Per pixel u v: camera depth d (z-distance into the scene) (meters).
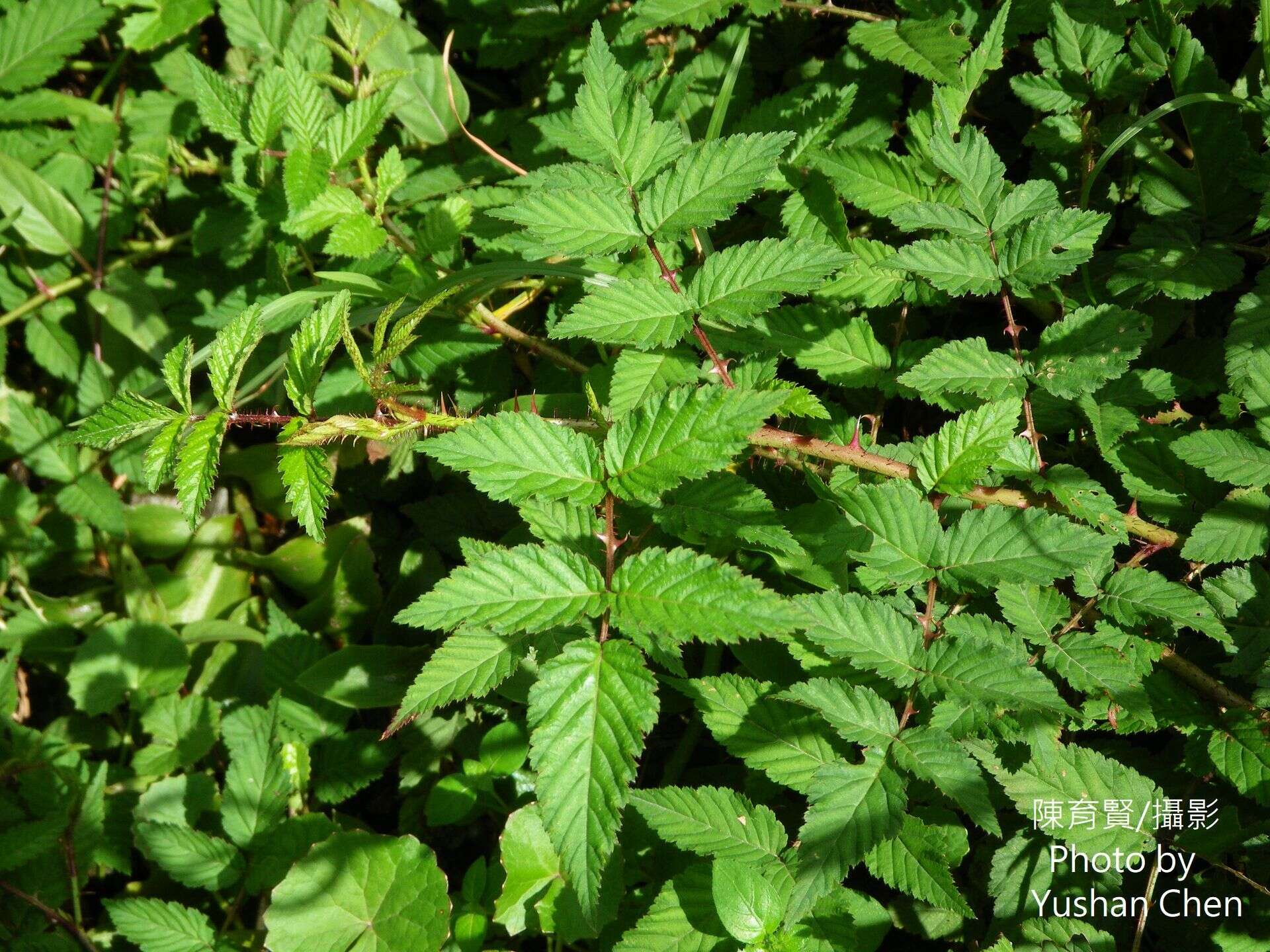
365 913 0.58
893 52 0.59
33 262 0.71
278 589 0.69
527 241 0.59
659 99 0.64
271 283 0.65
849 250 0.59
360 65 0.67
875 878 0.58
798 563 0.57
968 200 0.56
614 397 0.55
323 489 0.51
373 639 0.66
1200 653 0.57
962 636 0.53
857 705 0.53
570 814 0.49
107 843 0.64
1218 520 0.55
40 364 0.73
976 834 0.58
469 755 0.63
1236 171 0.59
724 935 0.54
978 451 0.54
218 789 0.64
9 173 0.69
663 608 0.50
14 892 0.61
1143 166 0.60
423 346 0.63
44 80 0.70
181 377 0.52
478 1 0.68
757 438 0.56
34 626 0.69
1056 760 0.54
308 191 0.60
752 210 0.64
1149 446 0.57
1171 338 0.61
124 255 0.71
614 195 0.55
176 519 0.69
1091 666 0.54
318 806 0.65
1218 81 0.59
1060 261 0.55
